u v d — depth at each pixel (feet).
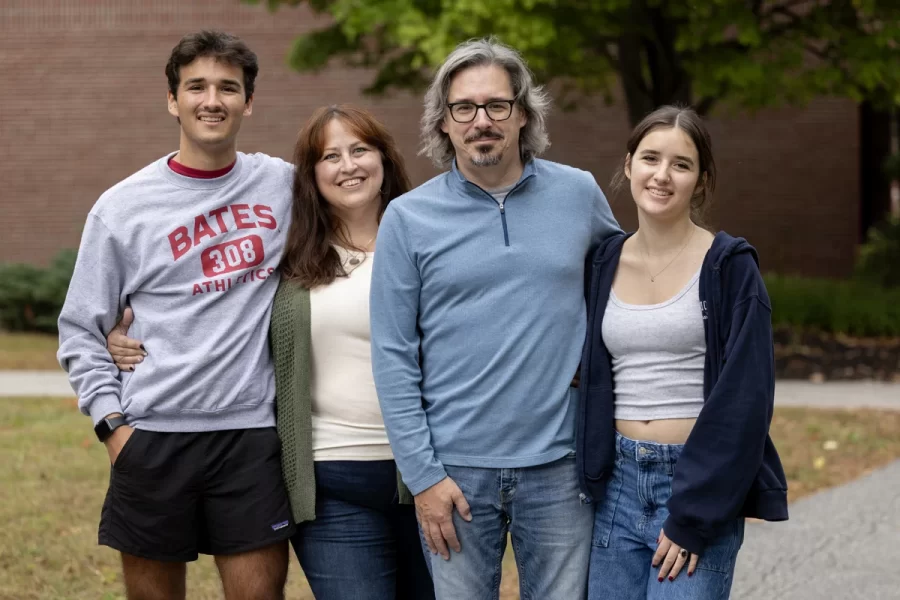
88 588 16.07
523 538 10.80
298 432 11.32
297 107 51.44
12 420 27.89
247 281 11.48
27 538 18.07
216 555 11.49
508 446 10.43
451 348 10.52
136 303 11.44
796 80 35.94
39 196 53.06
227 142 11.43
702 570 9.79
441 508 10.47
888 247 47.32
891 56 34.12
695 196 10.55
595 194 11.03
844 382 34.04
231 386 11.21
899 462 23.39
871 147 53.98
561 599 10.67
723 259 9.84
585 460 10.43
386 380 10.52
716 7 32.76
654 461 10.09
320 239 11.67
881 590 15.98
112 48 52.37
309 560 11.62
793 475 22.48
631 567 10.35
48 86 52.80
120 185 11.46
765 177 50.03
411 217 10.64
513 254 10.44
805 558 17.53
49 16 52.47
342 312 11.36
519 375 10.37
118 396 11.35
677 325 10.02
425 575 12.07
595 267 10.68
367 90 41.50
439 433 10.60
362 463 11.32
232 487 11.23
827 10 35.50
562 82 46.98
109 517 11.40
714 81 33.50
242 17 51.52
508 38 29.81
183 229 11.32
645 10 35.47
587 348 10.49
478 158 10.42
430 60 30.30
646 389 10.16
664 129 10.21
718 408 9.52
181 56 11.28
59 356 11.39
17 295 46.68
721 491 9.49
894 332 40.19
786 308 41.27
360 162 11.60
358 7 31.76
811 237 49.98
